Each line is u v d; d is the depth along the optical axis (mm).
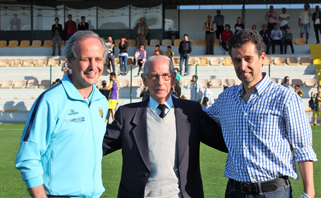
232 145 2283
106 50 2193
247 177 2166
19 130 10289
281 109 2127
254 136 2168
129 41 18422
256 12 19984
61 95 2041
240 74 2186
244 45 2131
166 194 2303
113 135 2422
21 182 4715
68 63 2137
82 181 2039
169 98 2504
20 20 19219
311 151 2090
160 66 2373
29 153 1902
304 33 19750
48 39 19281
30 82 15703
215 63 16453
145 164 2312
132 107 2502
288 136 2137
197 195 2395
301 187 4508
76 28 18000
